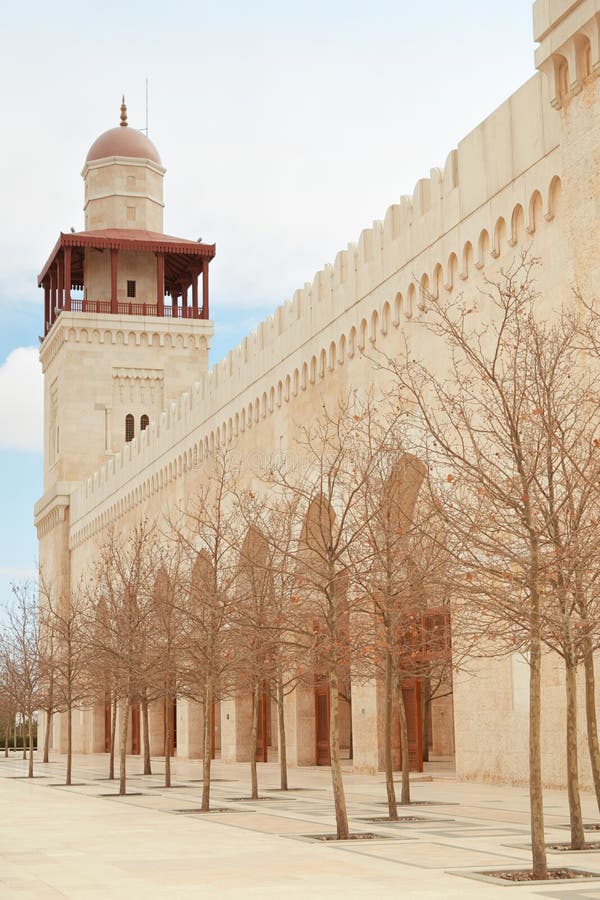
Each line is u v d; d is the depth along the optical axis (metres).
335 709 20.25
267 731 55.00
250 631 31.59
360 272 40.78
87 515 82.69
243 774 45.91
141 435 70.81
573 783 17.34
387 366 38.34
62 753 89.81
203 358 89.25
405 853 17.23
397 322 37.78
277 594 33.12
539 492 19.05
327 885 13.92
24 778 50.44
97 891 13.98
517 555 17.50
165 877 15.23
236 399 54.16
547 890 13.17
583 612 17.91
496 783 31.64
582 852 16.80
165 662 37.44
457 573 21.75
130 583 41.88
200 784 40.66
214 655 31.33
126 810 29.34
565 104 28.09
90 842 20.69
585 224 27.31
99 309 88.19
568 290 28.00
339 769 19.94
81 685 50.81
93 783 44.88
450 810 24.86
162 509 65.88
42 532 96.62
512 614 19.06
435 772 38.72
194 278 90.56
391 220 38.56
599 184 26.88
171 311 89.75
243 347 53.75
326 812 26.08
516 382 18.02
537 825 14.55
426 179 36.75
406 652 32.34
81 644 54.41
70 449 87.69
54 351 91.25
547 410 19.31
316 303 44.75
